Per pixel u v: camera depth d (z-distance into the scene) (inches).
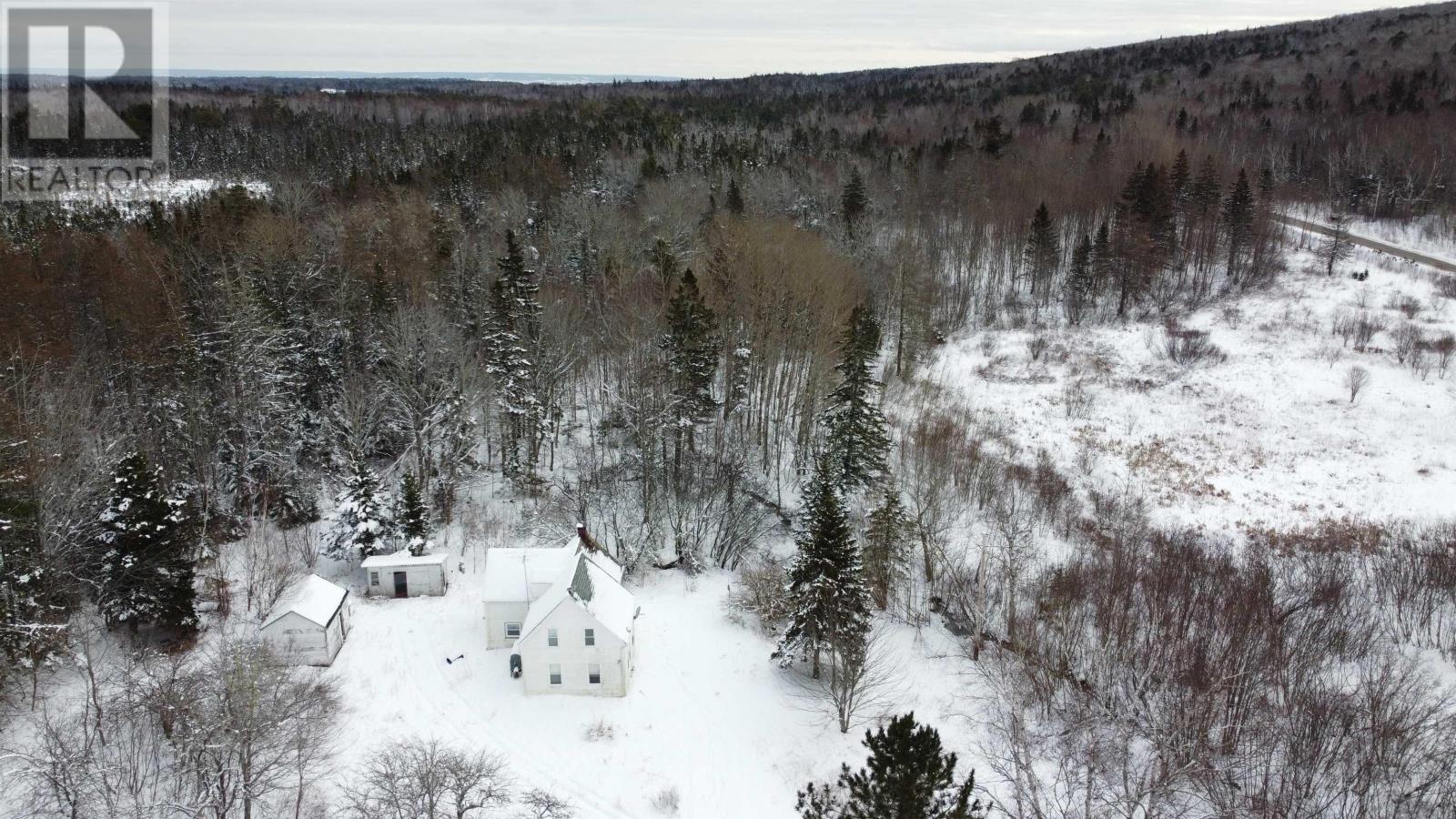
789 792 1462.8
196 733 1302.9
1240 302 3400.6
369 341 2534.5
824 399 2342.5
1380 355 2849.4
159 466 1962.4
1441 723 1438.2
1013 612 1759.4
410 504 2066.9
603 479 2416.3
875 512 1980.8
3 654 1469.0
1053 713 1615.4
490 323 2482.8
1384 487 2271.2
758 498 2370.8
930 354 3255.4
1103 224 3666.3
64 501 1685.5
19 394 1753.2
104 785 1284.4
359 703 1612.9
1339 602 1748.3
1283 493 2285.9
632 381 2463.1
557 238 3454.7
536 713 1610.5
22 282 2075.5
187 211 3442.4
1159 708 1546.5
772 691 1696.6
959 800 1097.4
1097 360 3134.8
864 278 3341.5
